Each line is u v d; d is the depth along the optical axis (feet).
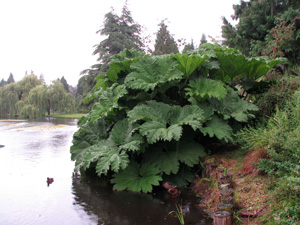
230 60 18.03
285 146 10.41
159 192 14.53
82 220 11.18
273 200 9.58
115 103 16.76
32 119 103.30
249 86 18.85
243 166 13.11
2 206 12.92
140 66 17.16
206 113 15.79
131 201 13.34
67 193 14.82
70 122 81.15
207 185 13.66
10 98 124.57
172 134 13.24
